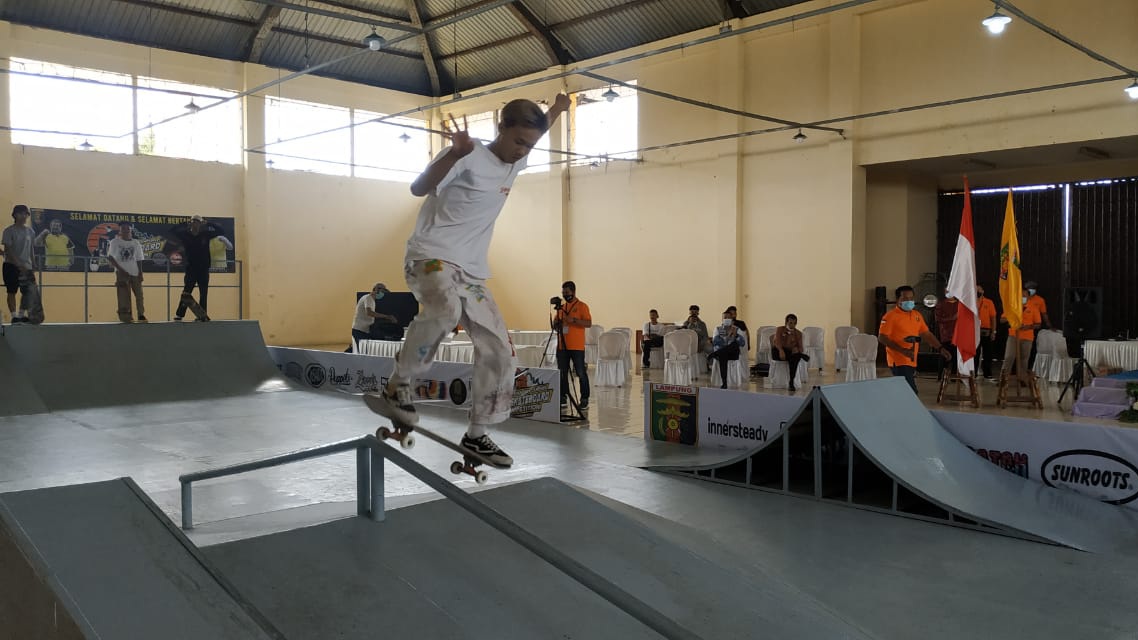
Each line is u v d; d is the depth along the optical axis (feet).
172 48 57.16
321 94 63.98
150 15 54.90
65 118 53.16
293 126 63.31
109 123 55.06
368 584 9.33
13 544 8.47
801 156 50.42
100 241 54.24
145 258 56.24
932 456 19.15
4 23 50.11
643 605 6.68
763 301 52.75
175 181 57.98
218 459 23.27
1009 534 15.97
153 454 23.91
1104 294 49.06
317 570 9.43
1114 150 44.14
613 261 60.90
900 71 46.44
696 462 21.76
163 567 8.35
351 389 38.45
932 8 45.03
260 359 40.37
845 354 46.11
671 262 57.21
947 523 16.83
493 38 62.80
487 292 9.09
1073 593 13.10
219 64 59.16
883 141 47.21
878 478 20.39
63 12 52.24
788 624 10.03
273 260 62.44
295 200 63.52
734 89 52.75
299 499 18.38
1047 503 17.88
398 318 57.52
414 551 10.15
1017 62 42.29
